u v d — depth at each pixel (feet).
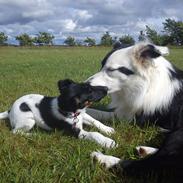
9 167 2.23
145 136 2.88
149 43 3.08
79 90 2.77
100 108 3.74
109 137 2.85
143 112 3.14
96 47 29.94
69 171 2.17
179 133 2.23
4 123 3.17
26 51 22.08
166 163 2.10
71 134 2.85
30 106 2.96
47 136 2.81
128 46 3.25
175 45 30.42
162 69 3.13
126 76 3.08
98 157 2.34
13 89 5.01
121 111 3.31
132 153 2.48
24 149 2.56
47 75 7.11
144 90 3.07
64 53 19.17
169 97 3.07
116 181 2.13
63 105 2.80
